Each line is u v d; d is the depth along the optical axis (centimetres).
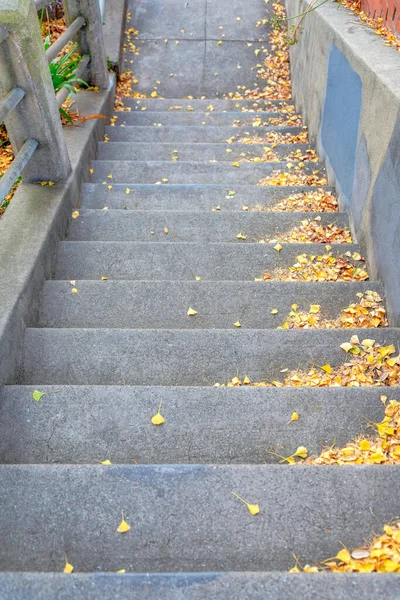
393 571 149
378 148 285
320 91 438
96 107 467
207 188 391
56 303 271
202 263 307
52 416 204
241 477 173
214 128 518
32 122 295
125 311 270
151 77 666
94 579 139
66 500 169
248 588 138
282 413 204
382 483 172
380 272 282
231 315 270
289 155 466
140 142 479
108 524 163
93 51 477
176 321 267
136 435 199
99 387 212
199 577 140
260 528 162
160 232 340
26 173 322
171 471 175
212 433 199
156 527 163
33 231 283
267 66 674
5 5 249
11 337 225
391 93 263
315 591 136
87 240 333
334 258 313
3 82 277
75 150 386
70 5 446
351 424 201
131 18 731
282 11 739
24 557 158
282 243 319
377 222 287
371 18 398
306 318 266
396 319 257
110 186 388
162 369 233
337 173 381
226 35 711
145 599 136
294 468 175
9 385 214
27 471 175
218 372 232
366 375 229
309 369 233
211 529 162
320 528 162
